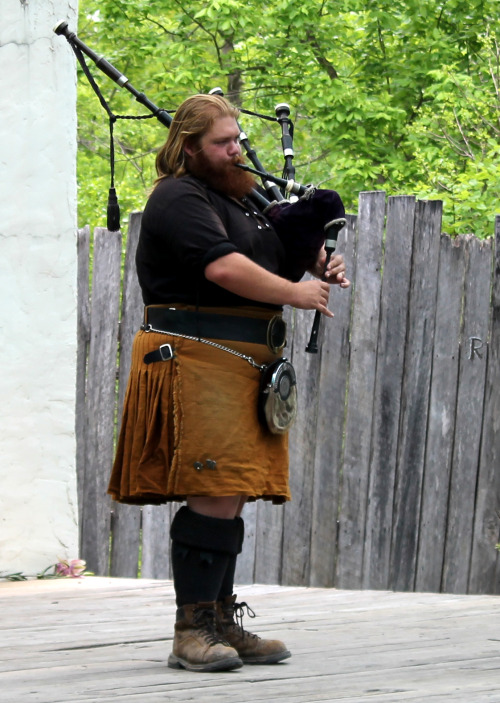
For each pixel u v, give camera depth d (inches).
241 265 292.0
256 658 322.0
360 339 588.7
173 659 315.0
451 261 582.6
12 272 530.0
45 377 537.0
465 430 584.7
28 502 533.0
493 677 304.0
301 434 594.2
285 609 434.0
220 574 311.6
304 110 1326.3
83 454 609.0
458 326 582.9
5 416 529.0
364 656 335.3
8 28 526.3
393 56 1261.1
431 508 586.9
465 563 585.9
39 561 534.6
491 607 438.9
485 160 838.5
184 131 306.0
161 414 303.1
